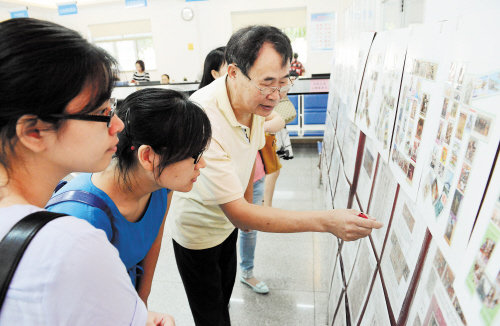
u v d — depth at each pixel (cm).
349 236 94
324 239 264
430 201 63
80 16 905
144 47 924
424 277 63
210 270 144
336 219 96
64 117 50
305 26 828
